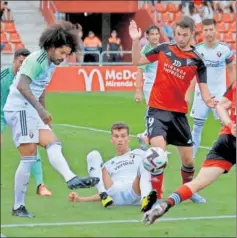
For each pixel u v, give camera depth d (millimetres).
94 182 19531
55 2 85250
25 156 22672
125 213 23641
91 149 36406
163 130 24156
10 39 78688
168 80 24281
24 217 23250
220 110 20375
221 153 20109
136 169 24609
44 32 21672
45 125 22547
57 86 64812
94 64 67188
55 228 21938
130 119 48281
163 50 24438
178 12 85500
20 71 21906
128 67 65562
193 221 22891
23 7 86438
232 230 21766
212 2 86625
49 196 26250
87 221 22781
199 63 24375
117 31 89000
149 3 85875
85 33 90000
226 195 26547
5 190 27625
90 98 60031
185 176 25422
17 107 22391
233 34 84500
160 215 19391
